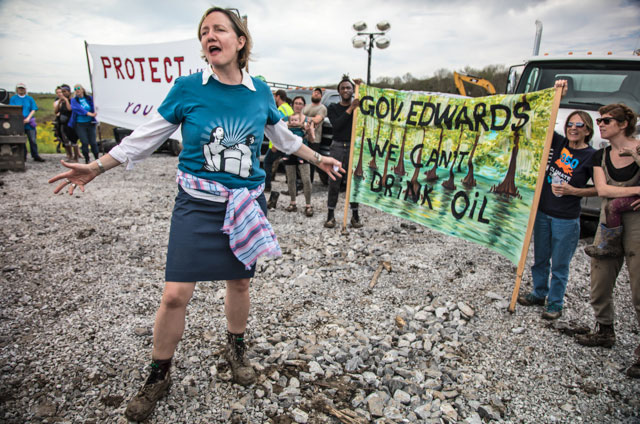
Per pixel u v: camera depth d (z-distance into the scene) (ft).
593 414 7.32
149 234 15.62
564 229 10.16
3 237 14.39
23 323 9.21
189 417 6.79
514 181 11.40
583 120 9.65
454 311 10.78
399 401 7.38
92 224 16.43
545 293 11.30
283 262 13.55
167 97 6.23
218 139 6.20
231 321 7.57
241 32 6.23
